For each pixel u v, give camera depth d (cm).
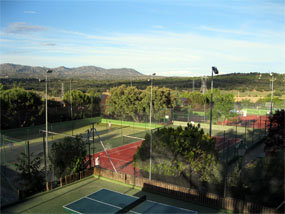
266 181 1139
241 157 1702
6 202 1253
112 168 1862
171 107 4497
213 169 1286
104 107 4584
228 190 1227
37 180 1404
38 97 3800
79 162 1612
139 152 1524
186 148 1359
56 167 1532
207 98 5156
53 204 1249
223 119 3781
